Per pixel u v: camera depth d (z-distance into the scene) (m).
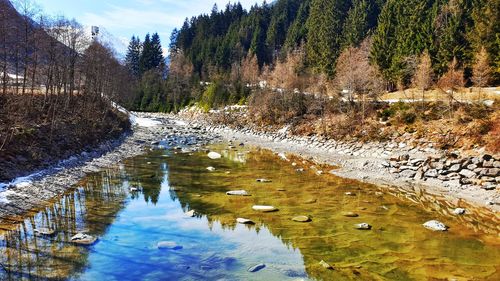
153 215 15.23
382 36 59.22
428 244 12.72
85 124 33.97
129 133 47.94
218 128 61.09
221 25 142.00
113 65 70.75
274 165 29.41
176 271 10.02
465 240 13.18
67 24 43.78
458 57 47.72
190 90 99.69
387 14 62.19
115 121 46.62
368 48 64.88
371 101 43.41
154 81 114.12
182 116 89.00
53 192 17.67
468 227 14.71
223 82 86.19
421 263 11.08
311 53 78.25
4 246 11.05
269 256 11.34
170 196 18.52
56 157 23.88
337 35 76.81
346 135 39.22
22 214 14.14
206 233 13.27
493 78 41.69
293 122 49.78
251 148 40.59
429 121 33.94
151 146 38.88
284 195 19.42
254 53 103.75
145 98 108.06
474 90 39.47
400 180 24.00
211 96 83.69
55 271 9.56
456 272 10.48
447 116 33.03
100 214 14.95
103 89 61.62
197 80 101.69
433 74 46.25
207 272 10.03
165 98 105.56
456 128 30.38
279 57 94.56
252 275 9.92
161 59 134.50
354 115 41.94
